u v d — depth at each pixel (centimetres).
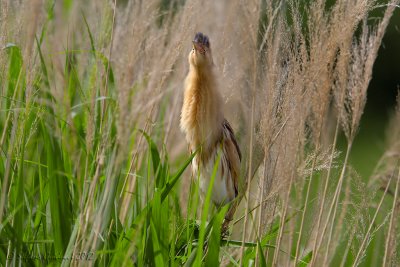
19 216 866
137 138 1041
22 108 927
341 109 965
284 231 1006
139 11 1010
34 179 1020
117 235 923
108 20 1156
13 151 969
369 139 3481
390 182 1023
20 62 1079
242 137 1099
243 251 912
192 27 1095
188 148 1176
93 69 1103
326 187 965
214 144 1141
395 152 1025
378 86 3788
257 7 916
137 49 785
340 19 936
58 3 1247
